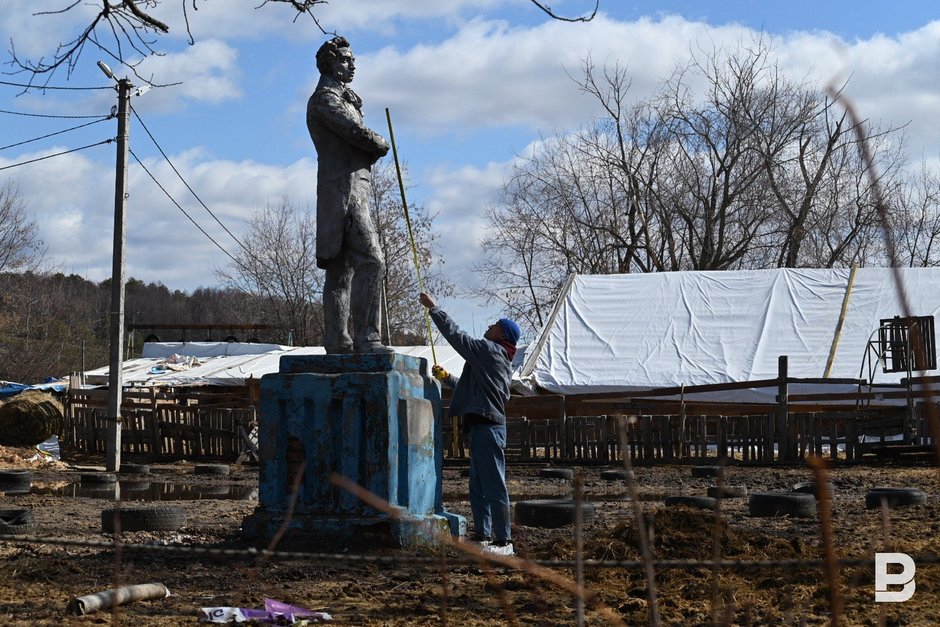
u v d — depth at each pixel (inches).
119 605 279.4
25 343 2438.5
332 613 275.0
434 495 411.5
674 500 556.7
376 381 383.9
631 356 1262.3
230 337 1866.4
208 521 508.4
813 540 399.2
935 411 89.2
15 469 999.0
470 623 263.9
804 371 1192.2
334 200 411.8
